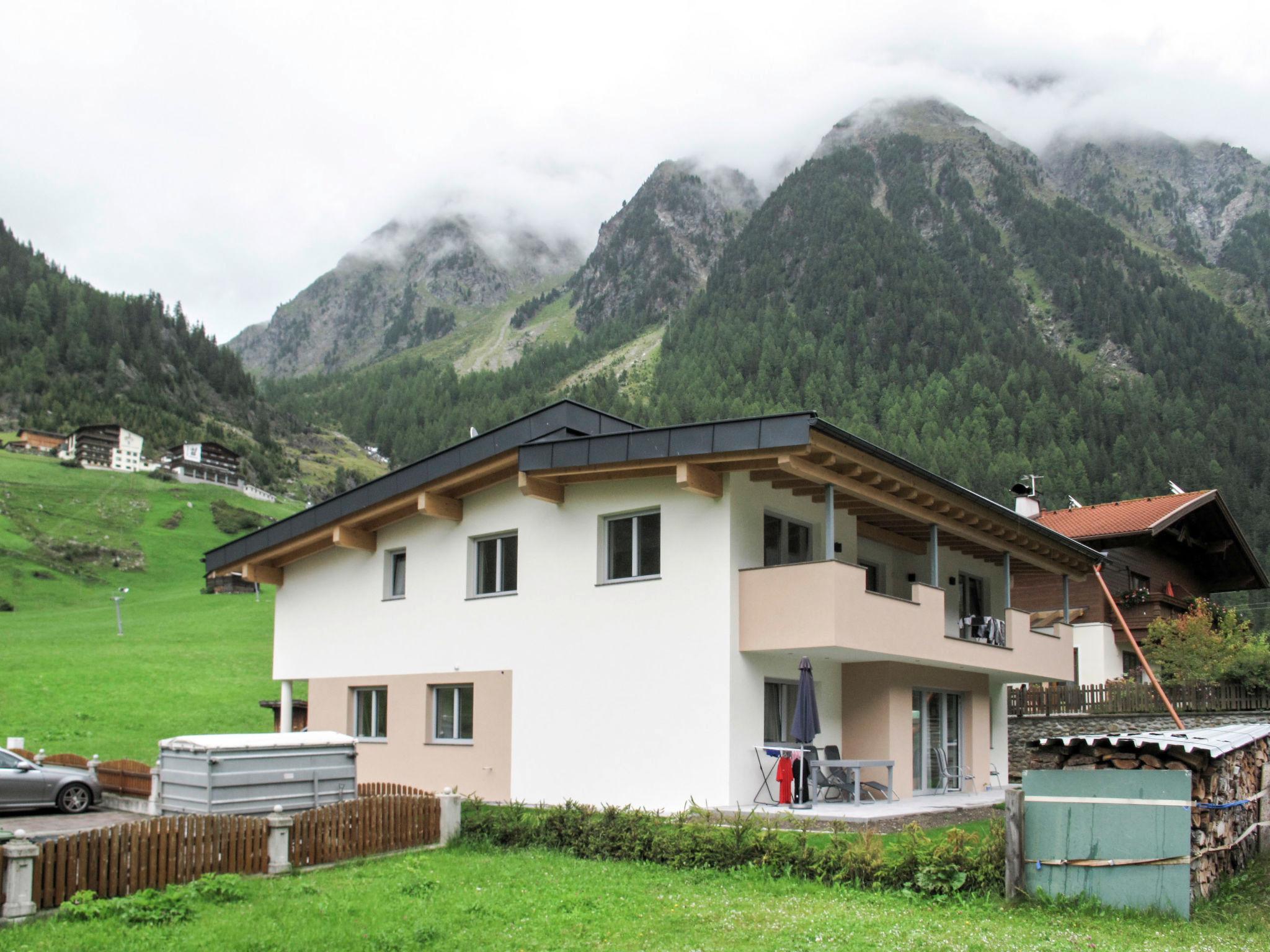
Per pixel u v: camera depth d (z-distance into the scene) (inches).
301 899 414.0
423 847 535.8
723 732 641.6
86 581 3654.0
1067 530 1391.5
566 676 726.5
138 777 712.4
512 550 791.1
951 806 692.1
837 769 706.8
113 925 366.3
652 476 692.1
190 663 1768.0
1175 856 391.2
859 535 794.8
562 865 489.1
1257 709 1008.9
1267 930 377.7
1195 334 7682.1
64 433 6530.5
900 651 670.5
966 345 7155.5
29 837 404.8
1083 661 1322.6
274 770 569.9
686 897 419.8
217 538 4598.9
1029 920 379.6
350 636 886.4
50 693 1430.9
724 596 655.1
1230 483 4320.9
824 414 6235.2
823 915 383.9
